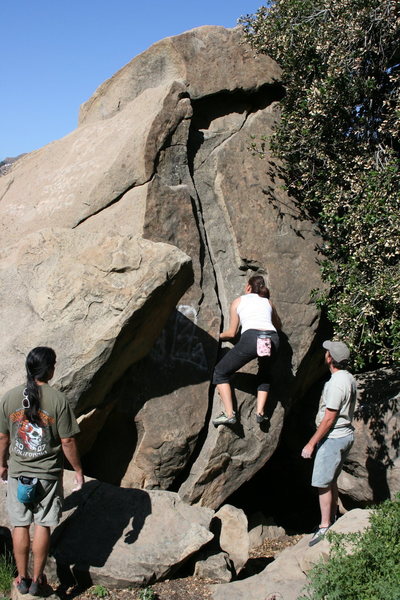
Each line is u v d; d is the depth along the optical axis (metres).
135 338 5.83
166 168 6.86
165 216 6.62
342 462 5.62
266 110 7.88
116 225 6.62
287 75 7.86
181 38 7.47
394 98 7.51
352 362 7.33
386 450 6.64
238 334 6.81
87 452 6.30
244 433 6.59
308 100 7.45
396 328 6.75
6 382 5.52
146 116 7.06
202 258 6.86
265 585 4.99
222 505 6.62
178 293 5.87
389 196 6.84
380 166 7.50
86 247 5.91
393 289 6.64
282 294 7.11
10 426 4.46
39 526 4.47
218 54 7.57
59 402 4.43
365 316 6.79
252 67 7.72
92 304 5.66
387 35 7.57
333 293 7.36
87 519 5.23
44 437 4.41
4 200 7.92
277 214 7.36
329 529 5.25
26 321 5.77
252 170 7.41
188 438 6.37
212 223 7.13
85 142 7.77
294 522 7.70
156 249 5.68
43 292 5.82
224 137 7.48
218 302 6.88
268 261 7.15
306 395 7.67
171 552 5.10
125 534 5.18
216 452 6.41
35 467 4.41
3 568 4.77
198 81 7.37
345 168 7.48
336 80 7.45
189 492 6.38
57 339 5.62
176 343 6.50
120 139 7.17
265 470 8.22
